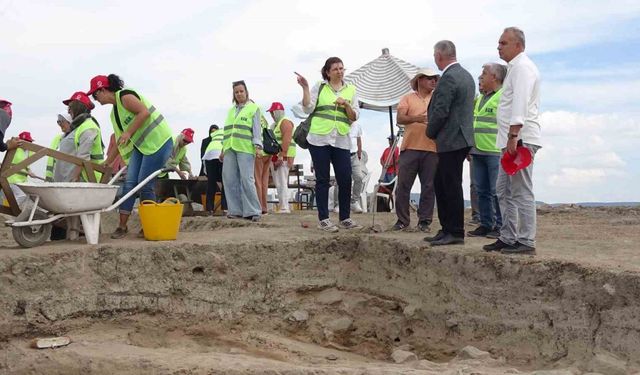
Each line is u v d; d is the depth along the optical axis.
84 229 7.31
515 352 5.92
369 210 13.81
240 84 9.73
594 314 5.45
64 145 8.51
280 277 7.69
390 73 12.12
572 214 13.80
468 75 6.92
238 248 7.56
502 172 6.51
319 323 7.50
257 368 5.68
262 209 11.67
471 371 5.29
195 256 7.35
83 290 6.81
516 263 6.13
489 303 6.31
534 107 6.25
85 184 7.32
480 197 8.02
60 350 6.29
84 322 6.79
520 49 6.26
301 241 7.88
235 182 9.95
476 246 7.01
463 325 6.51
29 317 6.49
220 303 7.36
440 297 6.84
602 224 10.77
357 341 7.28
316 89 8.38
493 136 7.81
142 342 6.85
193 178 12.57
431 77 8.12
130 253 7.10
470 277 6.51
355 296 7.72
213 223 10.02
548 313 5.78
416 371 5.30
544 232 8.99
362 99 12.02
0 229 10.80
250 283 7.56
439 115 6.76
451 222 7.12
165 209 7.66
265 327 7.43
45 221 7.14
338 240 8.05
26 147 7.57
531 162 6.23
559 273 5.81
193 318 7.21
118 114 7.92
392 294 7.40
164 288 7.16
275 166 12.48
